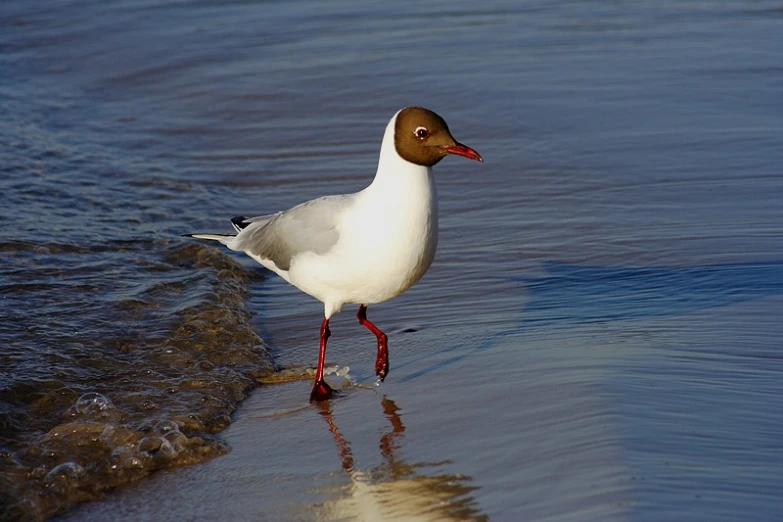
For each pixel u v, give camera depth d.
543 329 11.57
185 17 27.73
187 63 24.36
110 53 25.34
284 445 9.48
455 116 20.23
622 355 10.34
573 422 8.80
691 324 11.24
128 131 20.62
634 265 13.45
